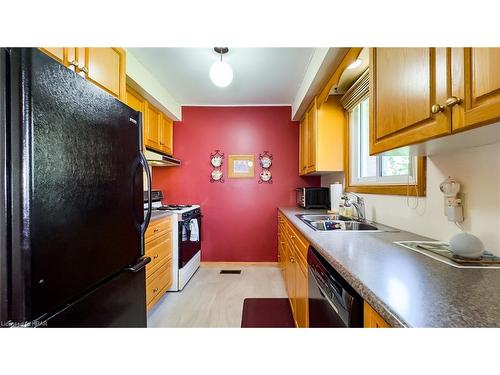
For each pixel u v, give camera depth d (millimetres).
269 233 3467
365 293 645
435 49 741
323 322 1023
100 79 1518
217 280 2904
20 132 637
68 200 787
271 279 2928
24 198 641
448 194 1084
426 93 779
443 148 1033
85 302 882
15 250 632
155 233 2170
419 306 544
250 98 3240
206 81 2717
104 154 982
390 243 1137
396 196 1558
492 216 917
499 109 553
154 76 2586
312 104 2654
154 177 3473
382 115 1056
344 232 1421
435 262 849
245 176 3471
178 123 3480
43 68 698
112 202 1034
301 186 3455
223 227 3477
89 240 886
